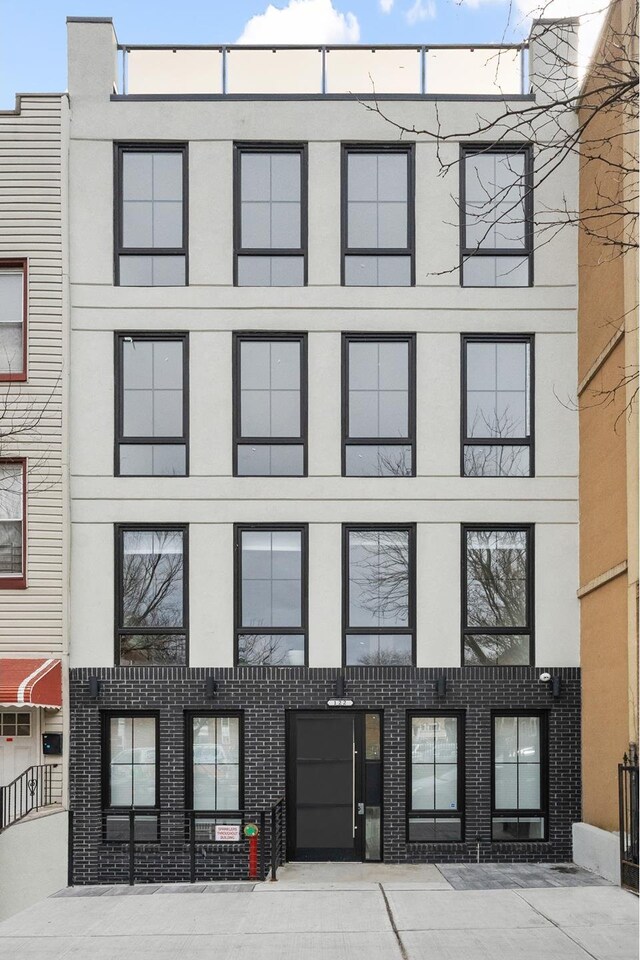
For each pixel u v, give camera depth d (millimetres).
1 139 13695
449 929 8469
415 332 13727
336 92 13930
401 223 13898
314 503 13523
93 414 13586
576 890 10320
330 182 13812
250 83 13953
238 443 13656
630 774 10516
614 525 11969
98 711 13156
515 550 13641
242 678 13250
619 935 8203
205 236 13758
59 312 13555
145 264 13805
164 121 13820
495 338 13812
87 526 13453
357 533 13656
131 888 11141
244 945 8039
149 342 13797
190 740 13305
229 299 13695
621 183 11070
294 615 13477
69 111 13773
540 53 13617
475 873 12039
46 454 13406
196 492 13500
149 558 13555
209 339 13688
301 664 13391
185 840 13000
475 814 13094
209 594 13406
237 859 12930
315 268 13758
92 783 13016
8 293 13766
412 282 13797
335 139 13828
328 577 13438
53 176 13672
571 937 8117
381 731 13305
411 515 13523
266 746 13188
